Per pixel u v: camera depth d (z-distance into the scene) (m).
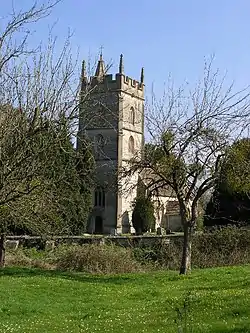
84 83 18.27
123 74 76.69
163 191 28.91
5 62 15.95
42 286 20.91
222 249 31.16
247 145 23.59
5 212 20.48
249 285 17.80
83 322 13.82
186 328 9.98
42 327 13.45
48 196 20.53
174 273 25.86
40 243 33.69
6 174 15.38
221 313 12.60
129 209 78.31
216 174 23.39
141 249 31.78
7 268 27.14
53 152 17.28
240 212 41.53
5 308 16.58
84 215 49.44
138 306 16.30
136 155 24.86
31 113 16.91
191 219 24.56
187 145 23.47
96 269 26.86
